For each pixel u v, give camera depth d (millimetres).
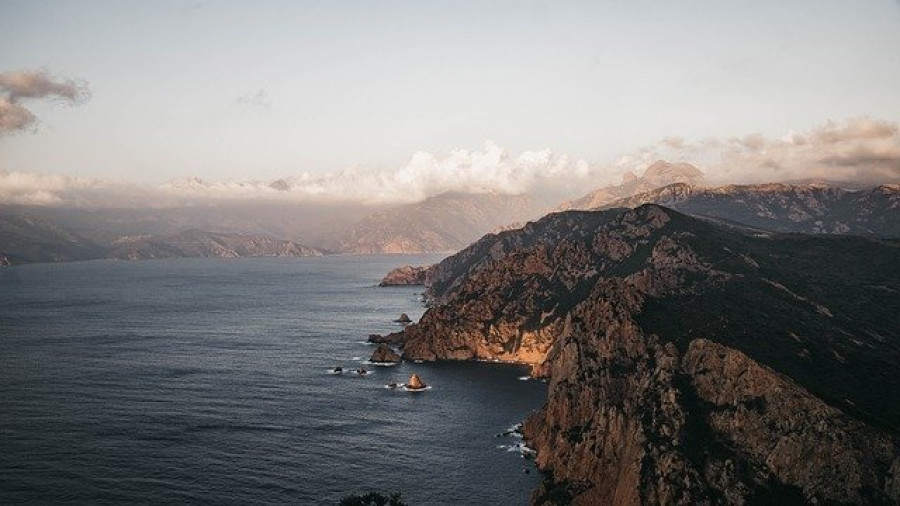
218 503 130750
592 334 168000
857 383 139875
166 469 147125
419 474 145500
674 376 135875
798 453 110875
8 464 148250
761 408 119688
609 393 149375
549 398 164625
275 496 134250
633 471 117438
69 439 165375
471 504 130750
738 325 165125
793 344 157625
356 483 140625
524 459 154375
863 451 106750
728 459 113188
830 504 103875
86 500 131125
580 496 127938
